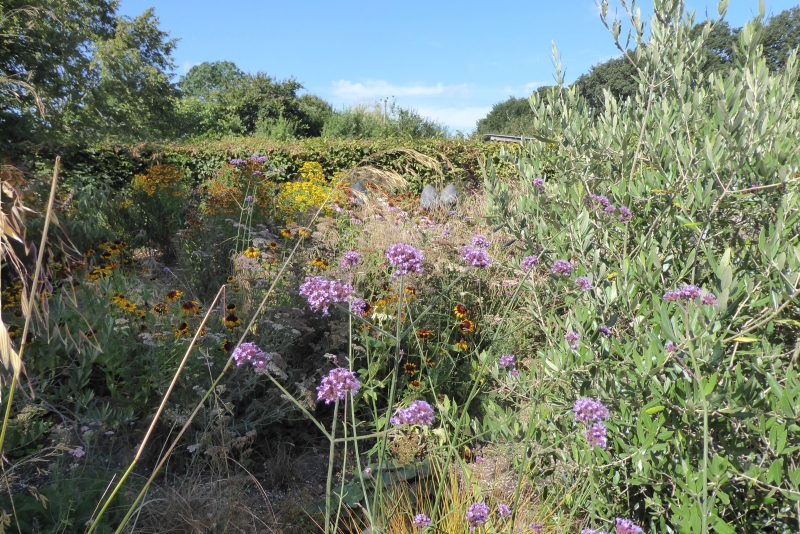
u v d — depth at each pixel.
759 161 2.14
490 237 4.47
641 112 3.02
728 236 2.51
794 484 1.49
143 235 6.47
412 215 6.66
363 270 3.95
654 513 1.87
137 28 15.44
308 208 6.43
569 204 2.92
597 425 1.68
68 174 8.81
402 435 2.64
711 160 2.19
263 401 3.05
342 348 3.41
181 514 2.19
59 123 9.80
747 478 1.58
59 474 2.24
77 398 2.63
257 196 6.08
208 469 2.64
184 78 57.88
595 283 2.35
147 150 11.48
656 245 2.47
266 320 3.11
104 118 11.62
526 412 2.49
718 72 2.77
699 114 2.67
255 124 36.12
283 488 2.68
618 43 2.98
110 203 6.56
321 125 37.50
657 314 1.86
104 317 3.01
